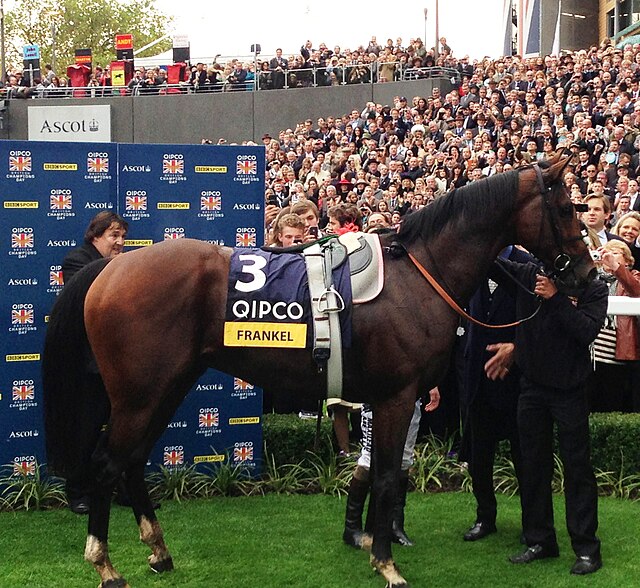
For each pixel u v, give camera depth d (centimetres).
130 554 378
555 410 358
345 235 357
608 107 1273
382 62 1986
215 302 340
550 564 366
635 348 488
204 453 484
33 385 462
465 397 394
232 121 2111
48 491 452
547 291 348
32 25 3875
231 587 342
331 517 430
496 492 471
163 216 478
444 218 348
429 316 341
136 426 337
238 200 488
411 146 1453
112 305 334
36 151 455
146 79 2214
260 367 342
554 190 346
